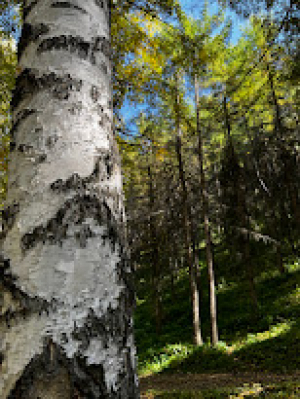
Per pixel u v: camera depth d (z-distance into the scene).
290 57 5.37
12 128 0.80
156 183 13.27
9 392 0.53
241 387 5.27
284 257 15.00
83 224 0.68
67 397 0.53
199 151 10.31
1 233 0.68
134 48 3.71
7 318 0.59
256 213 15.06
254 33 8.73
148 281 16.45
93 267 0.65
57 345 0.56
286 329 8.60
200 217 14.54
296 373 6.06
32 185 0.69
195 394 5.26
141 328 14.26
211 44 8.22
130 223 12.09
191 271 10.30
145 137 4.63
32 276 0.61
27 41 0.89
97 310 0.62
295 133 10.77
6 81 3.46
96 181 0.74
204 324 11.70
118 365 0.61
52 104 0.77
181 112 6.65
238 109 10.27
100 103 0.84
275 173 13.30
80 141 0.75
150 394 6.01
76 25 0.89
